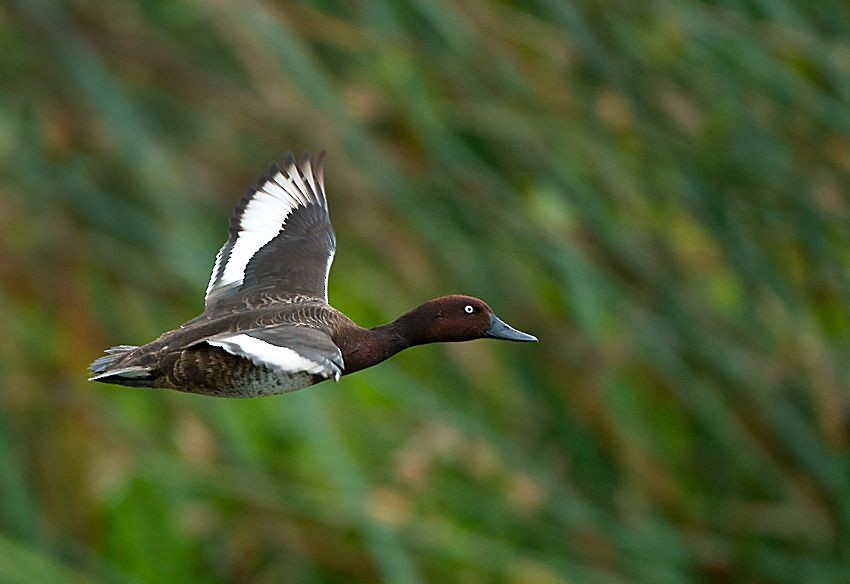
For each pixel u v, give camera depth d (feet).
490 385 51.88
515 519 51.16
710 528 53.67
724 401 52.31
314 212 41.55
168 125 52.11
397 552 47.80
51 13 50.49
